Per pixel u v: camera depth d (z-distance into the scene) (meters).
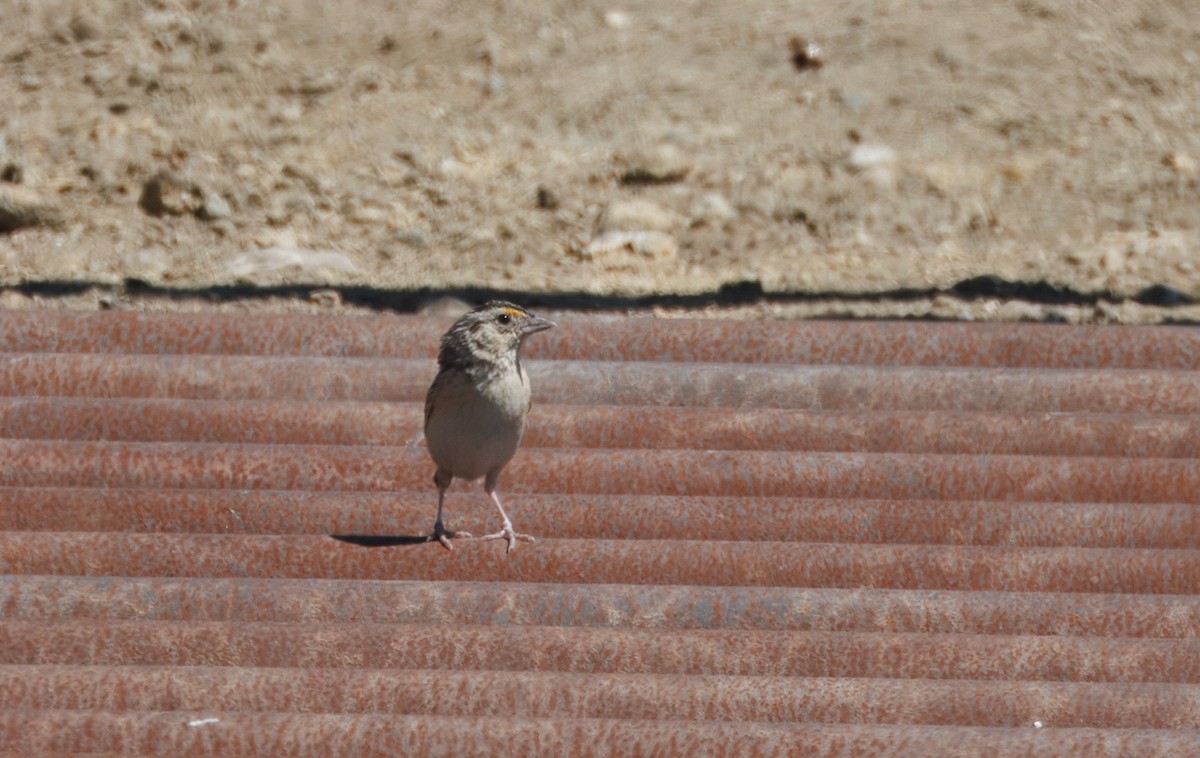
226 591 8.30
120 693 7.62
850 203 17.39
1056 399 10.44
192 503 9.12
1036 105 19.19
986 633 8.25
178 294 14.84
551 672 7.89
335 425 10.03
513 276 15.99
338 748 7.34
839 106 19.11
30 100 18.80
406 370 10.57
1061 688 7.78
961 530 9.08
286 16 20.27
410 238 16.75
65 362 10.42
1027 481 9.51
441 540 8.86
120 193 17.39
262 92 19.00
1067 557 8.70
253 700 7.65
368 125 18.56
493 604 8.34
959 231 17.02
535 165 18.02
